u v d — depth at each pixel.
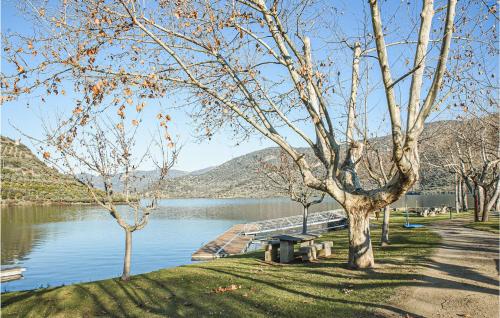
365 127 12.98
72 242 36.22
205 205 130.50
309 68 10.41
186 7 9.65
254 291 9.29
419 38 9.09
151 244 34.72
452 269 10.70
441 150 30.34
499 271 10.30
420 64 8.38
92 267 24.28
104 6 8.88
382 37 8.65
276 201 175.00
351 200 11.27
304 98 10.04
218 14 9.95
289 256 14.51
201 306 8.30
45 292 10.42
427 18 8.98
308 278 10.51
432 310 7.26
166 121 7.97
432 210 41.50
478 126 27.34
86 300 9.42
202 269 13.06
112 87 8.91
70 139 10.31
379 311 7.28
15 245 34.34
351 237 11.52
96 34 8.90
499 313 6.98
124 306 8.80
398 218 36.59
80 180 11.73
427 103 8.93
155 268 23.36
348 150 12.02
